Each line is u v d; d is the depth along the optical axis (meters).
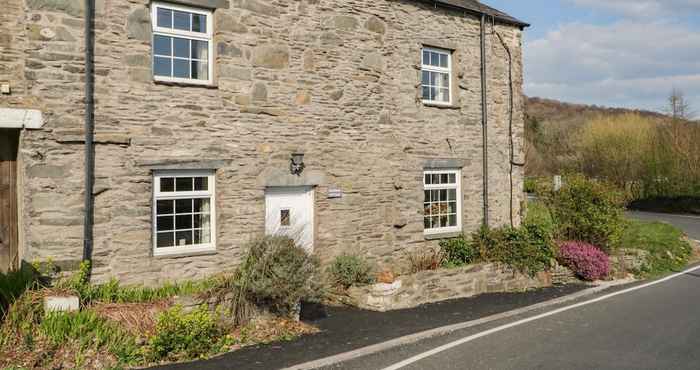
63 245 8.77
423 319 9.32
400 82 13.12
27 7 8.55
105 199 9.13
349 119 12.05
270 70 10.88
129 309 7.62
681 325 8.74
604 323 8.92
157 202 9.74
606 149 38.56
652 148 35.62
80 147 8.93
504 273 12.36
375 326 8.80
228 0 10.35
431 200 14.06
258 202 10.64
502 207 15.32
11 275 7.89
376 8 12.62
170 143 9.72
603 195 14.64
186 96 9.89
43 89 8.66
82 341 6.79
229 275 9.13
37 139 8.61
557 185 15.32
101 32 9.12
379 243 12.59
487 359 6.93
